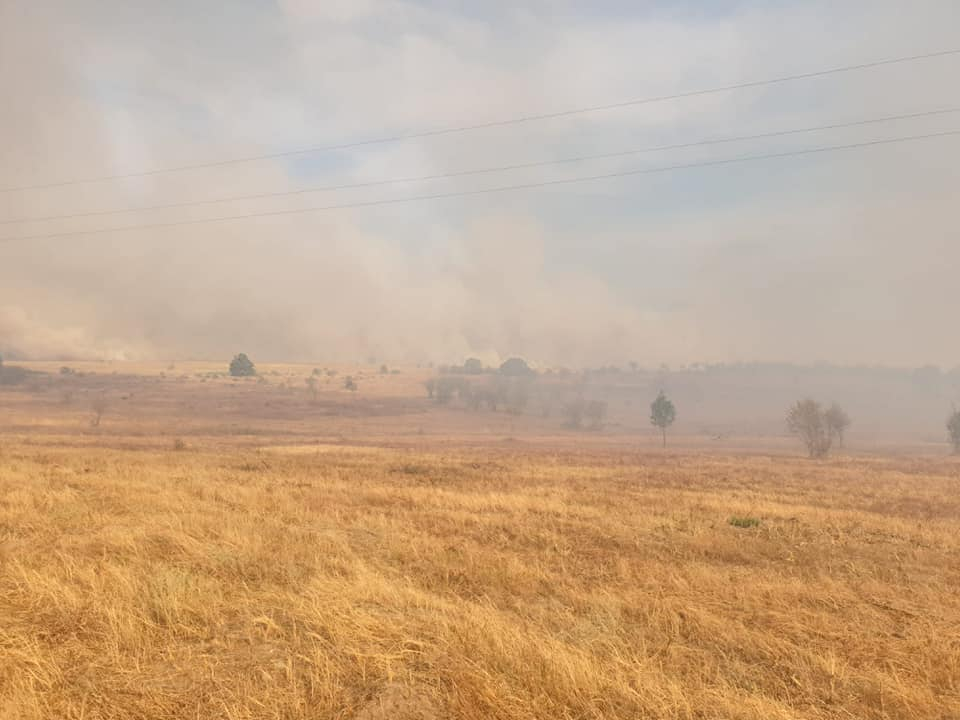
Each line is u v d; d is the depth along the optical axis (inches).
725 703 187.3
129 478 730.8
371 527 491.2
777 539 528.4
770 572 398.3
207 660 199.6
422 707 172.2
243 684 181.8
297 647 211.5
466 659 205.0
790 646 248.4
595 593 319.3
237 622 237.9
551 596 317.7
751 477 1321.4
